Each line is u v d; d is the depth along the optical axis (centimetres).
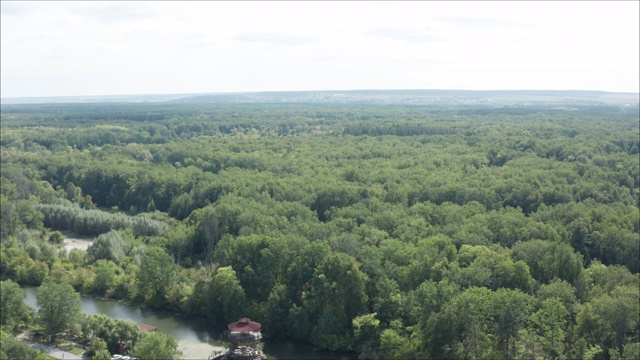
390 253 15975
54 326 14062
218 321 15850
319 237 17575
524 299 13275
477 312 12912
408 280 14888
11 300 14475
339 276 14600
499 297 12925
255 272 16062
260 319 15200
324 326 14338
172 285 16938
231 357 13488
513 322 12669
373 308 14550
